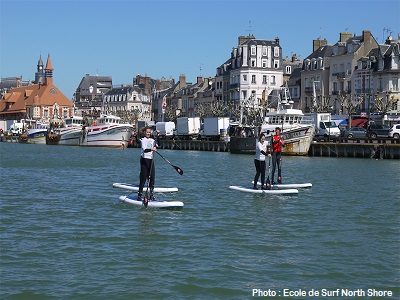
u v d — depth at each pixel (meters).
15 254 16.86
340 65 106.75
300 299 13.34
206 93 146.00
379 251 17.56
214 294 13.53
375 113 91.56
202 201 27.66
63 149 102.19
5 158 69.81
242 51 128.50
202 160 65.75
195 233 19.92
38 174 44.56
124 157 74.12
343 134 78.75
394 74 95.56
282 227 21.20
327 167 52.69
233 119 113.00
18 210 24.83
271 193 30.28
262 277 14.81
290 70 132.50
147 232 20.00
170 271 15.22
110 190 32.41
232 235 19.64
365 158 66.56
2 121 197.88
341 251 17.52
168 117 155.25
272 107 114.25
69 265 15.73
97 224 21.47
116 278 14.59
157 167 53.16
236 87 128.88
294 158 67.06
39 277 14.65
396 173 45.69
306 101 115.56
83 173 45.94
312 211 24.92
